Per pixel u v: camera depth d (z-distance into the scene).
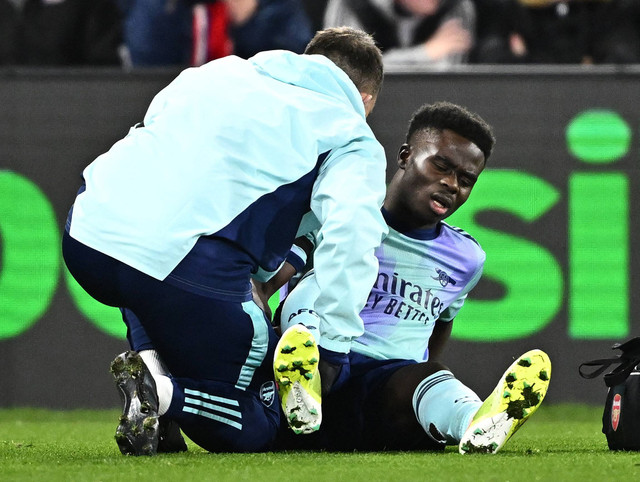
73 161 21.41
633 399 10.91
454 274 12.40
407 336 12.03
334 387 10.77
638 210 21.17
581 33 25.09
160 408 10.02
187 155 10.10
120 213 9.97
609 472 8.78
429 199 11.82
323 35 11.84
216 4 23.73
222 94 10.41
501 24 24.75
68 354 21.16
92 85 21.44
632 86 21.23
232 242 10.02
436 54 24.55
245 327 10.12
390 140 21.14
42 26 25.31
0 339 21.20
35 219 21.33
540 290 21.02
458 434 10.62
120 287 9.94
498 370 20.89
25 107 21.41
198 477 8.31
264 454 10.40
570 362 21.00
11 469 8.92
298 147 10.34
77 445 12.66
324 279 10.05
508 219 21.08
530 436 14.59
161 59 24.02
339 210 10.06
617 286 21.09
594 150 21.19
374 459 9.82
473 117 12.02
